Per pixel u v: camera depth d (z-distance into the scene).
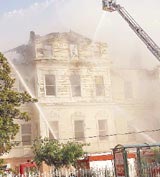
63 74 47.75
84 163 35.38
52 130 45.81
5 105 29.03
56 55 47.59
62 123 46.41
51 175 34.69
